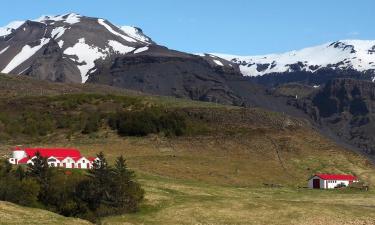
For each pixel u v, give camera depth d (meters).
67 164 155.38
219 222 103.19
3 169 122.00
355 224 103.94
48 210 106.62
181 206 112.81
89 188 109.00
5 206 95.62
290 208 113.06
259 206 114.12
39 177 113.81
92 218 102.50
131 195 110.88
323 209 113.25
